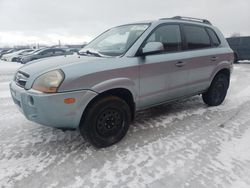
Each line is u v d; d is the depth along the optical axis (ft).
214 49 13.82
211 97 14.58
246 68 40.34
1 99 17.99
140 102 10.34
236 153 9.04
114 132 9.68
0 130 11.54
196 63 12.44
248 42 49.32
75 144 9.97
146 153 9.13
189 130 11.28
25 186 7.22
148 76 10.21
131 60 9.59
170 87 11.41
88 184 7.30
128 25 12.16
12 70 42.16
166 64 10.85
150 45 9.59
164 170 7.98
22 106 8.58
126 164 8.39
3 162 8.60
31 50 73.00
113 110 9.40
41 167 8.24
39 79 8.11
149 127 11.68
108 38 11.96
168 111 14.17
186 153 9.09
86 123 8.80
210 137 10.48
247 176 7.59
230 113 13.79
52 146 9.82
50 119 8.00
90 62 8.72
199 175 7.66
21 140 10.41
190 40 12.43
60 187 7.16
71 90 7.96
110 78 8.86
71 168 8.16
